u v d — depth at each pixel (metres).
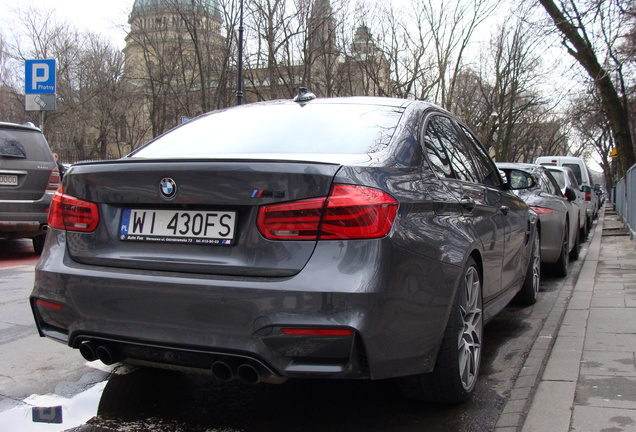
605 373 3.45
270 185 2.50
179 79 38.22
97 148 52.53
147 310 2.61
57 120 47.88
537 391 3.19
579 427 2.70
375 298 2.40
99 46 48.16
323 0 33.22
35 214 8.66
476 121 44.06
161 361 2.62
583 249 11.62
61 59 47.38
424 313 2.68
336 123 3.30
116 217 2.84
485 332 4.89
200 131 3.59
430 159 3.29
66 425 2.94
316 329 2.36
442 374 2.97
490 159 4.65
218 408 3.18
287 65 33.66
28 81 13.13
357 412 3.12
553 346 4.09
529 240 5.30
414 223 2.72
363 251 2.43
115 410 3.15
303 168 2.48
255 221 2.52
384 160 2.86
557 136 74.94
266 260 2.47
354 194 2.47
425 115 3.56
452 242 2.98
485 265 3.60
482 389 3.51
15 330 4.71
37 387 3.49
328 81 34.56
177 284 2.54
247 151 3.14
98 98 47.94
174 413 3.11
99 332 2.71
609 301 5.65
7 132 8.53
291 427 2.94
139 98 49.22
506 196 4.53
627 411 2.87
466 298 3.23
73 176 2.97
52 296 2.86
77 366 3.87
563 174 11.98
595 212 23.83
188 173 2.62
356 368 2.41
